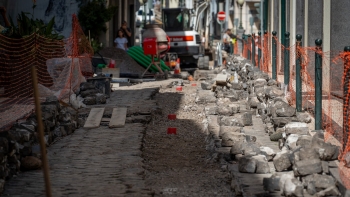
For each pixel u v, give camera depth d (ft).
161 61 135.03
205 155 47.26
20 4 121.90
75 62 79.41
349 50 37.93
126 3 177.68
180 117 67.62
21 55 72.49
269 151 41.06
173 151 49.44
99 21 127.24
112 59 116.16
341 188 31.86
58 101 57.98
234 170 38.22
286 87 59.00
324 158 35.42
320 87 45.19
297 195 32.12
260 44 86.28
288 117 49.16
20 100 67.15
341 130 43.60
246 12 248.93
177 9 181.98
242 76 87.86
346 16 62.13
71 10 124.77
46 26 86.02
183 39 178.70
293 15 83.20
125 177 38.99
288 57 59.00
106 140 51.47
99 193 35.47
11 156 39.37
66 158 44.52
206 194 35.99
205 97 75.92
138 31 269.85
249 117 55.88
